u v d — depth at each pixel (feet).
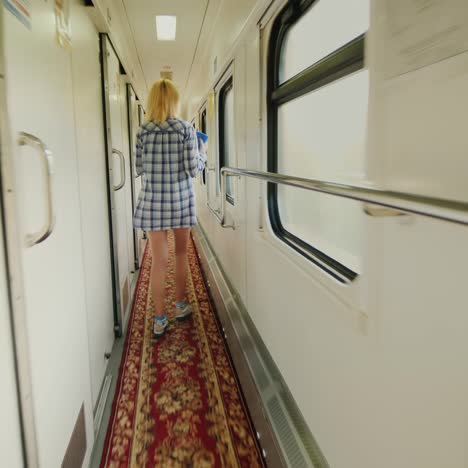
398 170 2.62
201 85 18.58
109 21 8.96
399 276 2.72
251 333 7.83
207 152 15.60
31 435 3.25
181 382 7.68
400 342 2.74
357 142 4.59
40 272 3.64
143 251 18.61
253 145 7.41
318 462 4.38
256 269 7.65
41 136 3.80
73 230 5.04
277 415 5.55
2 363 2.84
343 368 3.80
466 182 2.00
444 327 2.27
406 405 2.69
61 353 4.26
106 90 8.45
